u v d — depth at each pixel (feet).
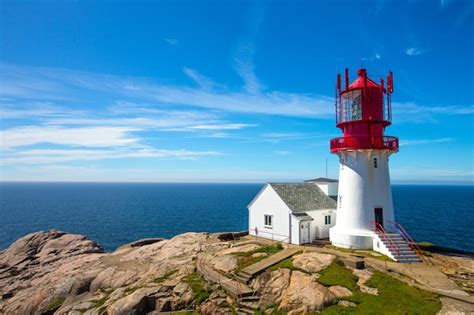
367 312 62.75
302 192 130.93
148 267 114.11
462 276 77.15
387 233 100.32
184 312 80.07
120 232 297.74
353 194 105.29
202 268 97.14
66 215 426.51
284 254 95.96
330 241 110.42
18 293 131.13
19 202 650.43
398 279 74.43
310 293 70.03
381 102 105.50
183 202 613.11
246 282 82.99
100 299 100.12
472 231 257.34
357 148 102.27
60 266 153.07
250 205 139.74
